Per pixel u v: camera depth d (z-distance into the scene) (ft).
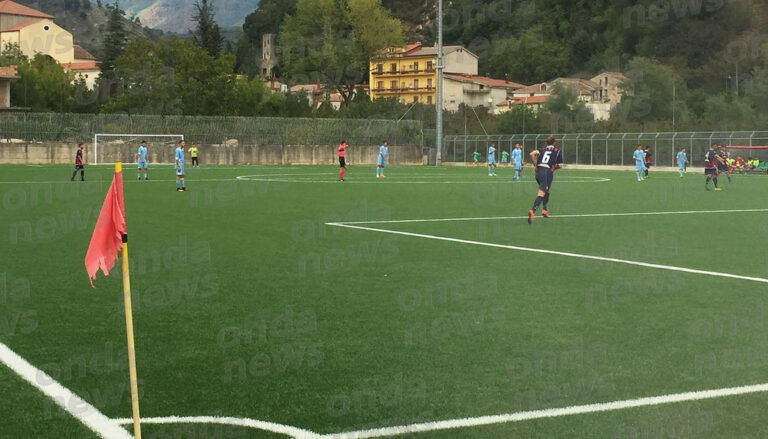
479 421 16.57
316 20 332.19
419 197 85.66
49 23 362.94
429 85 344.28
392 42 334.44
